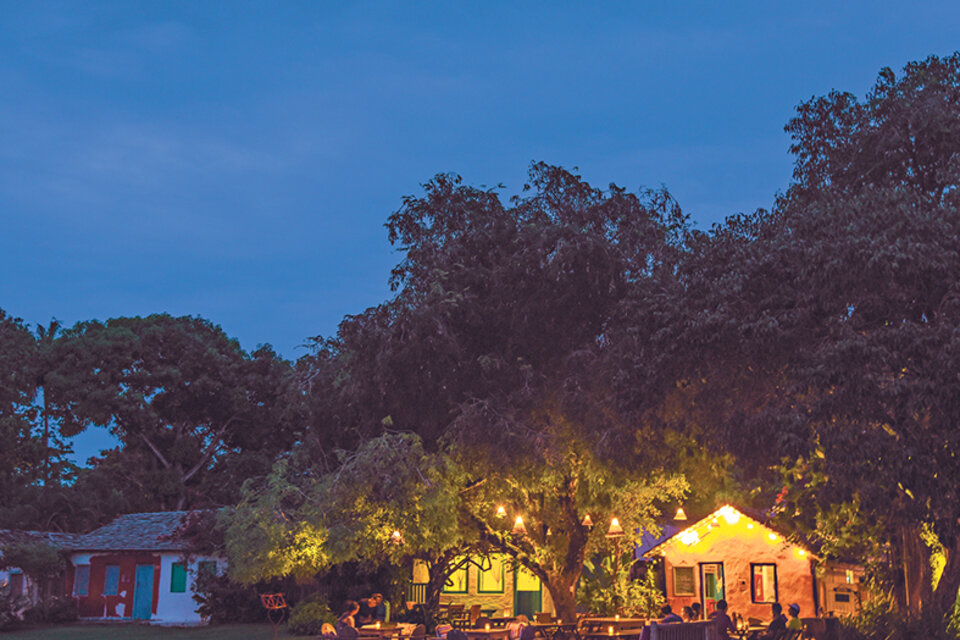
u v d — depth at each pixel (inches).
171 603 1526.8
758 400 748.6
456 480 920.9
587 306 909.2
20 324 2283.5
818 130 866.8
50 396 2404.0
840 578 1218.6
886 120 794.8
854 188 818.8
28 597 1530.5
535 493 1019.3
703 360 725.3
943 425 625.6
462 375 936.9
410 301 930.7
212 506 2066.9
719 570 1272.1
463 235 964.0
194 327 2593.5
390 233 1000.9
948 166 728.3
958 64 823.7
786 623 845.8
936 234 639.8
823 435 641.6
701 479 1061.8
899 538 876.0
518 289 916.0
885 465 623.8
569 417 872.9
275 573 938.1
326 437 1082.1
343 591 1296.8
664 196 957.2
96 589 1589.6
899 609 815.1
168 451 2484.0
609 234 940.6
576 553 1003.3
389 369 928.3
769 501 1432.1
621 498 1015.0
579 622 981.2
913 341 610.5
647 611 1222.3
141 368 2423.7
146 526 1710.1
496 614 1266.0
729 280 706.2
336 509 904.9
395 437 903.7
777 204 839.1
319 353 1118.4
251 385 2466.8
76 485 2176.4
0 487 1923.0
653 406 765.3
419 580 1357.0
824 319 679.7
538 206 960.3
